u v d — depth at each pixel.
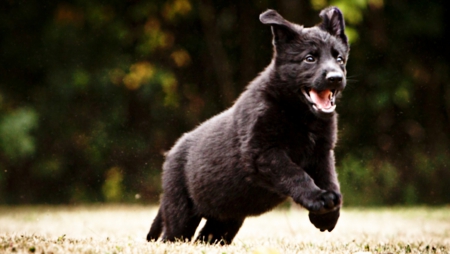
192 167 9.21
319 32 8.59
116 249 7.09
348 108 22.62
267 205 8.76
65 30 22.88
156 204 22.73
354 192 22.12
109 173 23.17
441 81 23.05
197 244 8.63
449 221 15.73
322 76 8.08
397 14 22.42
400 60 22.69
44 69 23.20
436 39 22.86
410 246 9.27
